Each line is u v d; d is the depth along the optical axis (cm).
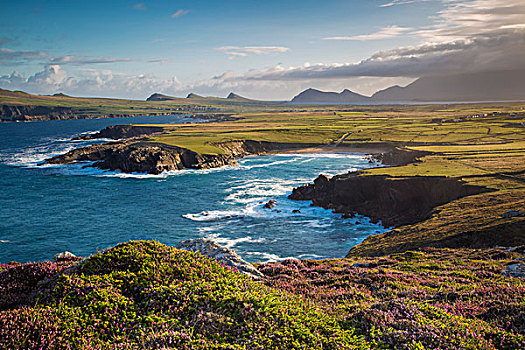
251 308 1233
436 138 15112
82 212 7819
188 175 11956
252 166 13500
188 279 1457
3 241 6125
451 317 1277
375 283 1994
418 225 4909
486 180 6619
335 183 8075
